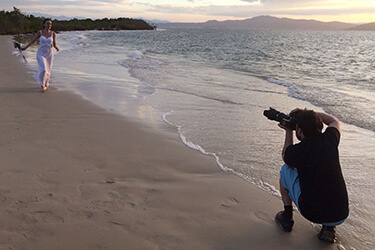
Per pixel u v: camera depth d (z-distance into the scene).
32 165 3.42
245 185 3.26
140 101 6.65
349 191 3.24
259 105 6.59
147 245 2.28
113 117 5.42
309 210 2.34
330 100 7.08
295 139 4.72
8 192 2.85
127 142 4.31
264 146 4.37
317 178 2.29
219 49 25.12
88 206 2.72
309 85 9.18
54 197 2.82
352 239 2.48
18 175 3.18
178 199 2.94
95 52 17.94
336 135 2.40
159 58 16.20
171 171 3.51
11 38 29.23
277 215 2.67
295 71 12.60
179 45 29.67
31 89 7.23
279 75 11.30
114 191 3.00
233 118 5.64
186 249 2.27
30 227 2.39
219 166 3.70
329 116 2.67
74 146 4.05
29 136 4.29
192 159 3.85
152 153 3.98
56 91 7.17
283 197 2.65
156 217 2.63
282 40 53.59
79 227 2.43
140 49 22.19
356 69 13.77
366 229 2.61
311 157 2.30
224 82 9.26
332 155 2.30
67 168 3.41
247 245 2.36
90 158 3.71
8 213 2.54
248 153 4.11
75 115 5.41
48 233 2.33
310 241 2.44
